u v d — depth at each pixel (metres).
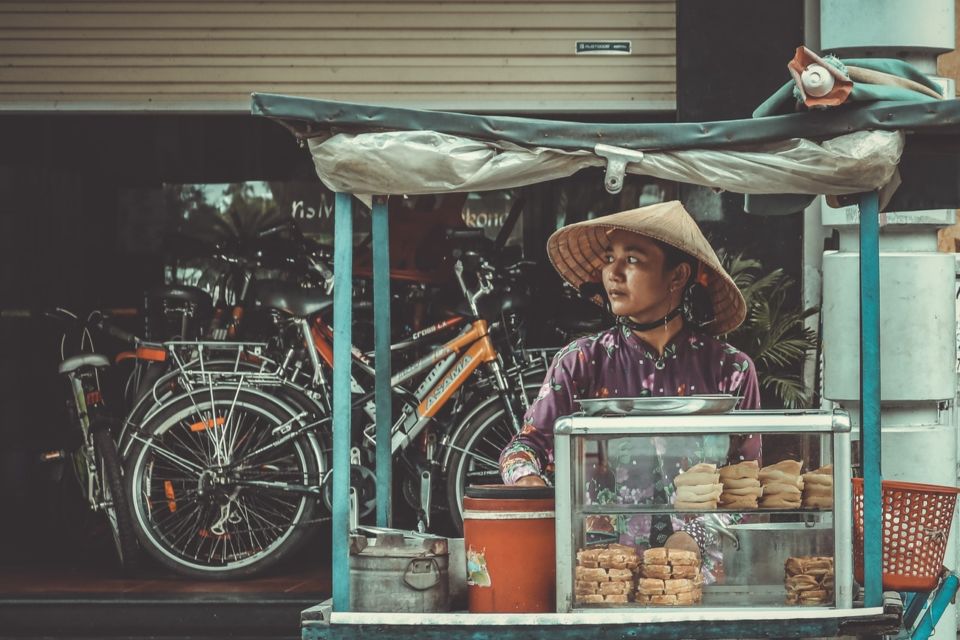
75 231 7.16
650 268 3.58
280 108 3.21
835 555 3.14
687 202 6.02
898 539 3.46
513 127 3.24
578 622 3.12
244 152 7.10
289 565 6.50
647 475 3.16
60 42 6.30
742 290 5.65
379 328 3.80
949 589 3.55
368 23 6.25
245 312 6.41
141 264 7.16
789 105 3.30
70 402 6.40
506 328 6.19
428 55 6.25
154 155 7.12
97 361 6.30
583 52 6.21
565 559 3.15
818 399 5.65
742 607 3.14
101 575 6.20
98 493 6.24
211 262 7.12
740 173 3.20
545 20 6.21
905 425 4.63
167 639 5.56
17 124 7.09
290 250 6.30
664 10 6.18
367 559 3.28
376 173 3.25
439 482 6.25
